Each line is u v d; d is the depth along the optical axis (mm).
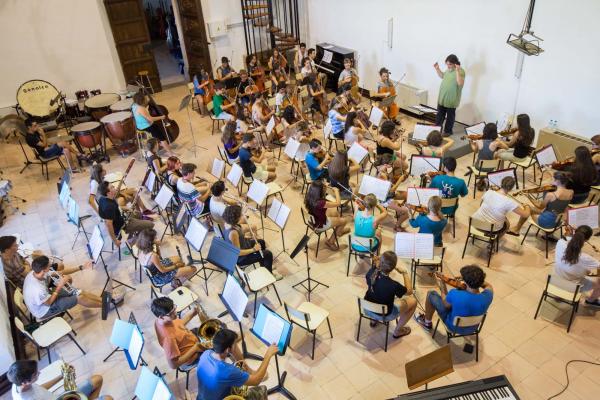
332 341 4762
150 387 3443
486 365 4395
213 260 4773
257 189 5957
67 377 3809
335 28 11602
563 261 4691
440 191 5750
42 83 10312
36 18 10320
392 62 10219
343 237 6367
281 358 4598
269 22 12273
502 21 7613
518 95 7820
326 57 11469
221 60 12008
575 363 4371
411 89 9680
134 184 8172
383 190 5828
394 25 9773
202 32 12102
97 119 10188
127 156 9367
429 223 5141
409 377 3424
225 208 5176
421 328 4863
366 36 10680
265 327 3939
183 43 13148
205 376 3395
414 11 9172
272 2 12711
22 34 10297
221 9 12227
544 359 4426
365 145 7461
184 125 10508
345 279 5594
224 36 12602
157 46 16656
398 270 4516
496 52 7902
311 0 12055
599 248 5789
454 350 4574
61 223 7266
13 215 7559
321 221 5574
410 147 8656
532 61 7398
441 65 9039
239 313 4082
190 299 4801
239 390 3445
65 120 10562
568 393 4098
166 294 5500
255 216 6961
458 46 8547
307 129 7730
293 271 5766
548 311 4961
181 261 5297
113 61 11570
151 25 16969
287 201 7297
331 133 8305
